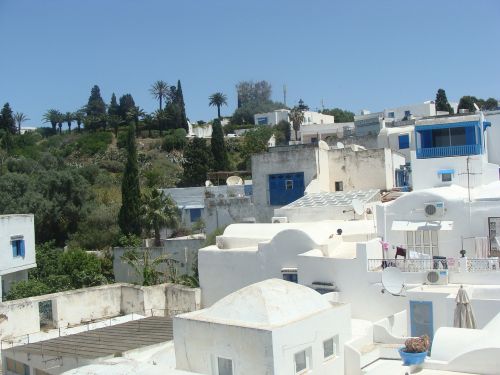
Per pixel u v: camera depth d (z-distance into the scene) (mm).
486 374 14461
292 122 104562
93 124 120688
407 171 43750
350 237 28406
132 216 50938
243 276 29438
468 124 30219
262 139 94688
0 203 55469
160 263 42344
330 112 128000
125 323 27562
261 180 40875
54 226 58500
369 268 24484
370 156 39906
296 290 19828
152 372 15008
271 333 16984
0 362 25438
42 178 59938
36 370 23031
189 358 19125
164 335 24312
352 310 24625
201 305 31203
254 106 141875
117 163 89188
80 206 59531
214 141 80188
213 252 30734
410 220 26641
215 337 18328
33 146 109000
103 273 45281
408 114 89312
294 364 17844
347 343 20000
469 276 22969
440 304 21734
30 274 42500
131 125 52781
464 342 15852
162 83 133000
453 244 25875
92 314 31562
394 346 20594
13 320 28047
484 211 25266
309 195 36438
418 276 23422
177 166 89812
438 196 26094
